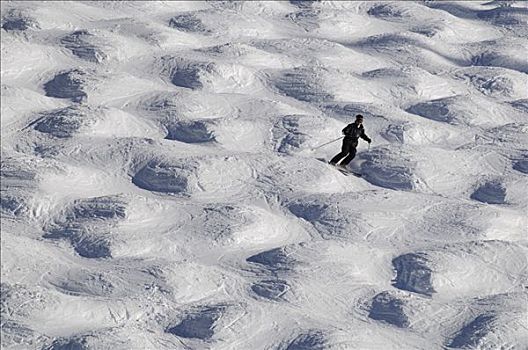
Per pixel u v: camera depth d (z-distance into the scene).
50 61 60.78
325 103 54.69
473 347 30.27
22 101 53.25
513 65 63.81
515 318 31.59
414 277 34.81
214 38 67.94
